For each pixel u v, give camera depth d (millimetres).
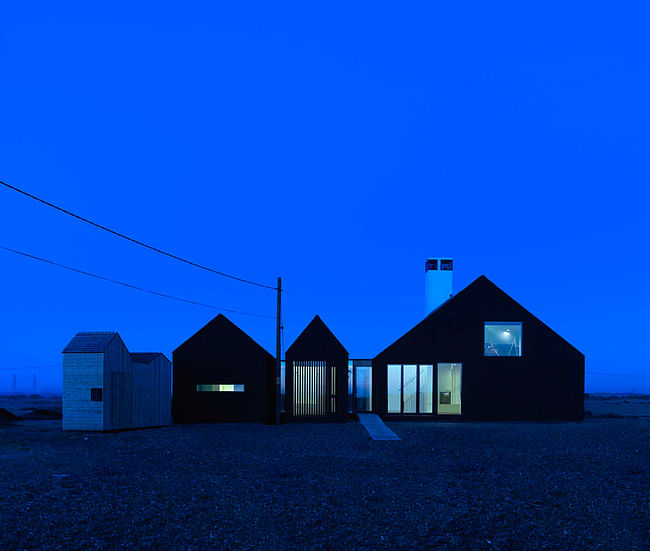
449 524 7895
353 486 10250
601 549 6918
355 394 23547
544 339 23406
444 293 28406
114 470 11445
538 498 9344
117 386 19328
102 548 6688
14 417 24562
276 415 21672
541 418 22969
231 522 7867
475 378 23172
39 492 9266
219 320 23766
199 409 23359
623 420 24156
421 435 18062
